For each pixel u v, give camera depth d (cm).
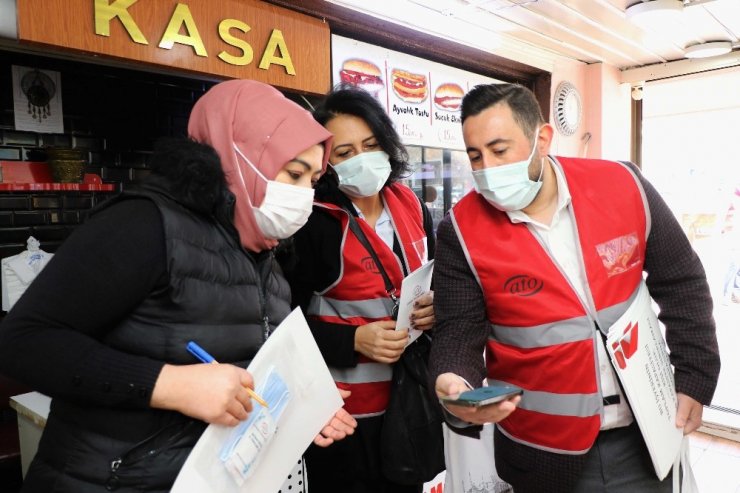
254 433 87
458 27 289
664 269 124
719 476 268
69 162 223
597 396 113
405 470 141
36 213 234
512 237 119
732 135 364
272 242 104
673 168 394
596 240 116
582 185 120
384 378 150
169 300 82
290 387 95
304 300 154
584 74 391
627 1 268
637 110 416
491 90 118
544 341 115
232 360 90
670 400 118
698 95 378
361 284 147
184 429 83
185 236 84
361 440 148
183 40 190
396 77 287
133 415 80
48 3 159
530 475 121
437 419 148
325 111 148
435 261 132
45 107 230
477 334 125
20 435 183
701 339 121
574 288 115
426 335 156
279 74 223
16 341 73
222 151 97
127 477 79
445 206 331
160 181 88
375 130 146
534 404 117
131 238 79
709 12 283
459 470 185
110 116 249
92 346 75
